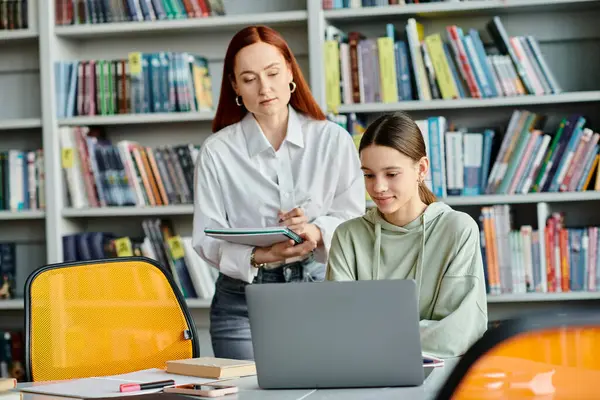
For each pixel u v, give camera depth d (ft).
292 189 8.11
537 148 10.74
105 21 12.05
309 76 12.25
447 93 11.00
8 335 12.37
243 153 8.14
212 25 11.76
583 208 11.66
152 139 12.91
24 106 13.21
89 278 6.88
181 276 11.80
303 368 4.72
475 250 5.98
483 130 11.80
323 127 8.17
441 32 11.92
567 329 2.92
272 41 7.75
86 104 12.10
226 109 8.31
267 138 8.19
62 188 12.16
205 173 8.18
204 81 12.15
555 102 11.07
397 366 4.61
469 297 5.76
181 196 11.82
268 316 4.73
